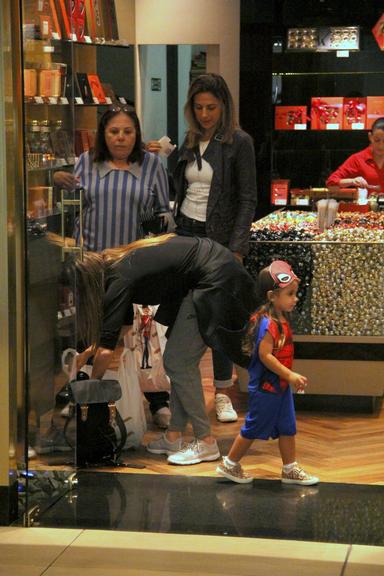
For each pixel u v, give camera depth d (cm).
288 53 1800
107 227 1060
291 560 739
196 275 952
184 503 866
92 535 791
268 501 871
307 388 1153
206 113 1092
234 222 1121
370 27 1780
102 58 1742
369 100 1783
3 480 805
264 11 1717
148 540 779
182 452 984
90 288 952
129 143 1049
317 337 1130
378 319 1122
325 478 941
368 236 1122
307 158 1817
